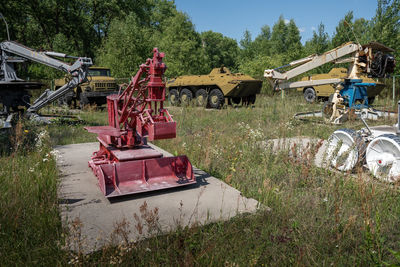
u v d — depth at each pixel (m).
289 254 2.83
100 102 16.39
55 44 26.81
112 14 37.22
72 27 34.03
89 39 36.16
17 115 9.45
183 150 6.38
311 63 9.98
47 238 2.96
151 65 3.79
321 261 2.73
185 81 17.44
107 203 3.82
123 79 21.05
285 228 3.31
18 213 3.23
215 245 2.77
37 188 3.93
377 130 5.41
